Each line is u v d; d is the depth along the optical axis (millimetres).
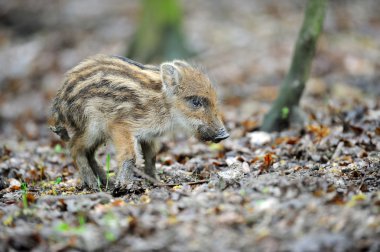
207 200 8961
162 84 11883
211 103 12195
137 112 11703
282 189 8930
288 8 31672
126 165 11594
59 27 32812
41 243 7910
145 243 7625
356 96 18500
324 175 10305
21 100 24250
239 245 7426
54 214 9023
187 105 12078
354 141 12688
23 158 14250
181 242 7609
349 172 10578
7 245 7867
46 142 16641
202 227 7941
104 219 8484
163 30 24953
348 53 24438
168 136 12328
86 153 12180
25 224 8680
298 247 7145
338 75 22047
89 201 9461
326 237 7281
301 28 14812
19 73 27422
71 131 12109
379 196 8469
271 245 7324
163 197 9500
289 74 15062
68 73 12164
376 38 27078
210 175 11516
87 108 11641
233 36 27672
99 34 30594
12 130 19641
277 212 8156
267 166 11547
